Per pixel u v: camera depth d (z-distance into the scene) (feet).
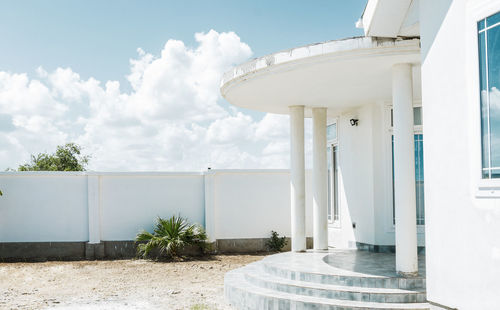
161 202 54.34
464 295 18.02
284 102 39.22
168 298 33.45
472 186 17.53
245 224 55.77
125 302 32.30
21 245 52.60
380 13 23.82
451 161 18.81
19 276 42.39
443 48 19.29
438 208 19.71
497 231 16.28
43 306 31.19
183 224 53.67
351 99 37.93
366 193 40.19
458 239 18.39
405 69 27.17
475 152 17.37
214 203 55.21
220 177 55.67
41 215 52.90
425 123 20.68
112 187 53.83
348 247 43.62
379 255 36.91
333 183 48.03
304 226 40.16
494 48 16.60
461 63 18.16
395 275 27.30
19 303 32.12
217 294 34.68
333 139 47.80
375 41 25.38
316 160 41.70
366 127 40.16
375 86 33.01
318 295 26.68
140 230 53.83
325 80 30.99
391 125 38.93
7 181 52.65
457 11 18.34
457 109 18.43
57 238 53.01
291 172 40.81
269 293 27.94
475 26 17.37
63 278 41.39
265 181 56.29
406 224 26.94
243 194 55.88
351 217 43.09
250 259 50.96
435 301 19.93
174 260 50.70
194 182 54.95
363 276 27.14
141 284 38.63
